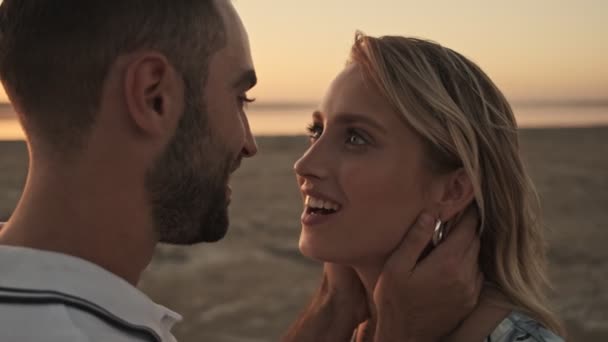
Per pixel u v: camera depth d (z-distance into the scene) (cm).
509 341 195
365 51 206
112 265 147
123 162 145
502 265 214
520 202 218
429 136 202
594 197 2042
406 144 204
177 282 1103
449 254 204
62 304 126
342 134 209
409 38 212
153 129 145
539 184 2298
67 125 142
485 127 211
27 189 144
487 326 202
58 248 140
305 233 214
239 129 161
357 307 236
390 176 204
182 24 148
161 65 145
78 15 140
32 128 143
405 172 204
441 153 205
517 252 221
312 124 225
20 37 142
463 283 203
